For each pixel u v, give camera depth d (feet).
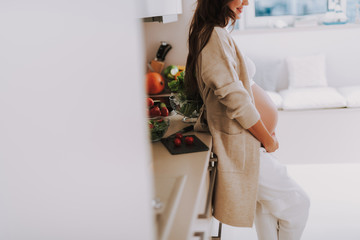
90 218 1.74
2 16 1.50
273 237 5.82
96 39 1.55
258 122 4.73
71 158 1.65
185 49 8.14
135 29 1.58
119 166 1.70
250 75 5.87
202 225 3.84
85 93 1.59
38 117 1.59
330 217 7.68
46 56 1.54
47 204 1.70
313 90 9.95
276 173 5.40
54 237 1.74
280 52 10.67
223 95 4.49
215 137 4.90
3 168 1.64
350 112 9.49
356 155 9.73
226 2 4.64
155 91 7.63
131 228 1.76
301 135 9.78
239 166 4.89
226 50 4.57
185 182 3.49
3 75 1.54
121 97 1.63
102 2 1.53
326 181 9.25
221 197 4.99
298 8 11.07
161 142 4.95
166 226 2.46
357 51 10.50
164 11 5.82
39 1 1.50
